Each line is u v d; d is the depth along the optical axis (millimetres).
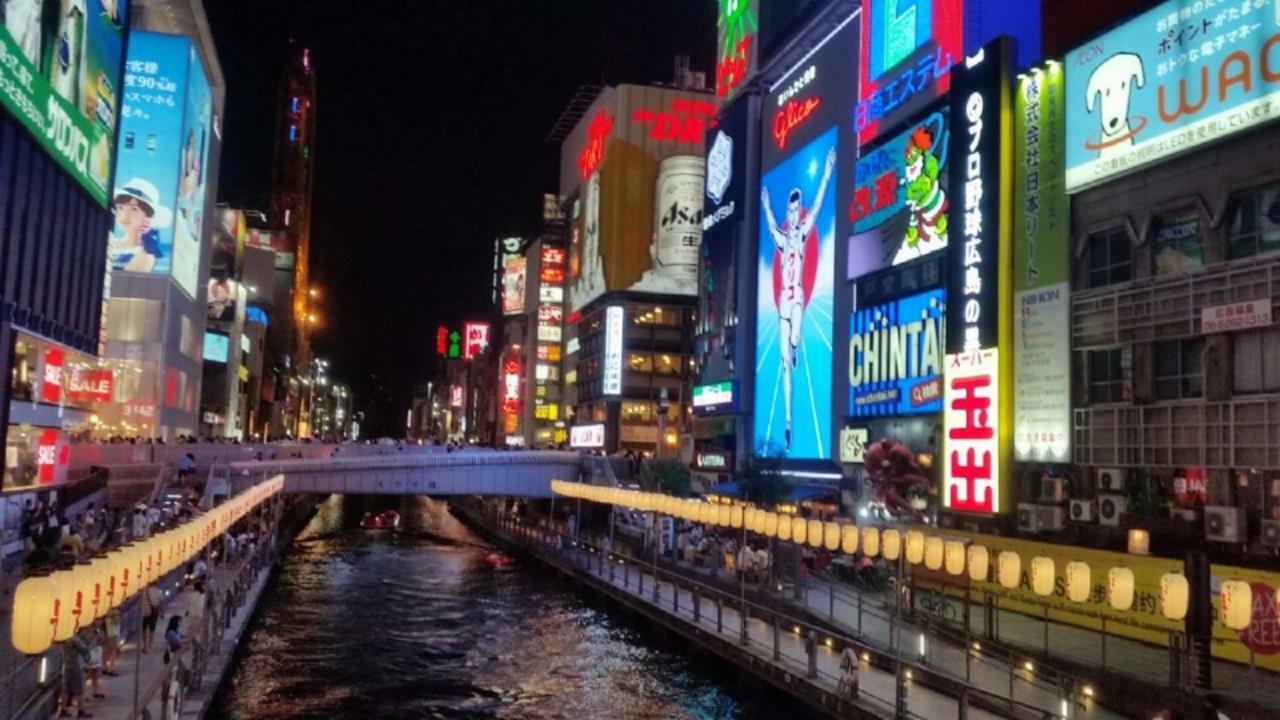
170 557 25734
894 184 58594
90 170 61062
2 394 44656
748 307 86312
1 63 44594
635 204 133125
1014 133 42406
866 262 60969
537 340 166375
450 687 35469
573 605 53812
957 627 31094
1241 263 31344
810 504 57000
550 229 167375
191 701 26578
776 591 41094
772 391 79438
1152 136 34906
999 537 33062
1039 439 39469
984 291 42500
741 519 41812
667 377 131250
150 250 88000
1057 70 40000
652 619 44125
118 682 26422
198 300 104438
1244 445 30844
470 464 77188
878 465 53250
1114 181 36969
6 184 46531
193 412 104062
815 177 73062
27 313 49656
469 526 106938
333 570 66688
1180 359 33750
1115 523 34500
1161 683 23047
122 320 87000
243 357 143000
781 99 81625
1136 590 27391
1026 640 28391
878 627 34250
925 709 25656
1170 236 34750
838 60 70750
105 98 63625
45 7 50688
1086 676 24891
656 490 68812
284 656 39938
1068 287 38594
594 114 146375
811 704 28703
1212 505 31141
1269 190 31172
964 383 43312
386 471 73375
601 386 133000
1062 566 30094
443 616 50094
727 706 33062
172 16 91875
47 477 52875
